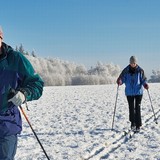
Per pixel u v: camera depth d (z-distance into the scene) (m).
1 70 3.41
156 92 28.05
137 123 9.72
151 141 8.35
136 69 9.79
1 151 3.38
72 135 9.30
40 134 9.54
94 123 11.33
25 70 3.46
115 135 9.12
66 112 14.86
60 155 7.02
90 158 6.90
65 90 37.53
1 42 3.47
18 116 3.52
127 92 9.80
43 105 18.55
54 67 100.38
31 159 6.71
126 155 7.07
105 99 21.73
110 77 92.69
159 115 13.15
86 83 89.44
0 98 3.39
